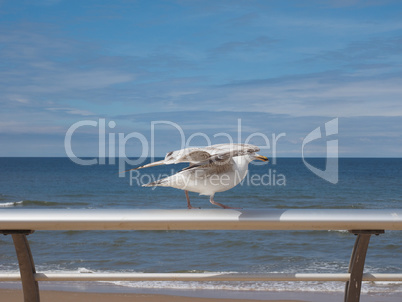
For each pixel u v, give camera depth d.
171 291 9.47
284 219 2.93
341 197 38.69
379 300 8.95
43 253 14.70
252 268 12.77
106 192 43.62
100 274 3.48
